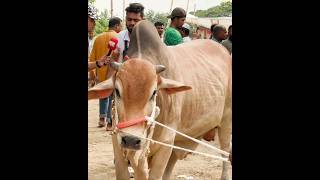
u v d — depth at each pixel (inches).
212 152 215.0
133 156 130.2
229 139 178.4
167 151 142.8
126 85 128.3
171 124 142.5
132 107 127.2
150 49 141.1
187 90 141.6
